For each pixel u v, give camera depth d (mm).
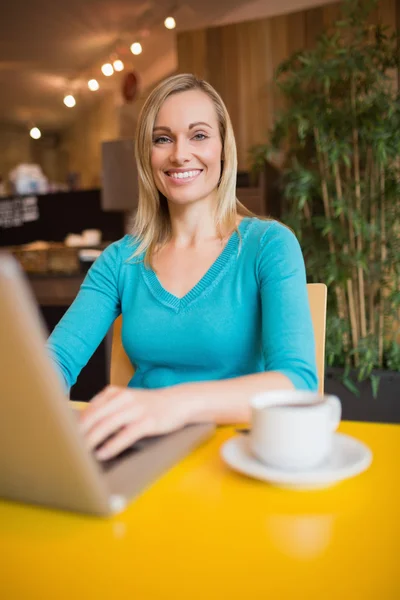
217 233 1508
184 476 754
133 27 6676
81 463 573
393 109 3109
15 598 500
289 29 4043
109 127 9617
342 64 3236
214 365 1377
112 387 893
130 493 657
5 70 8422
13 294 458
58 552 573
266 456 718
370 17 3639
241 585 512
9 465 618
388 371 3223
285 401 779
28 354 484
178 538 597
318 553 562
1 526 626
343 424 958
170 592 504
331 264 3178
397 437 889
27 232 7203
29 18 6375
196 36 4379
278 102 4109
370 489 706
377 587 503
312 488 701
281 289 1301
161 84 1501
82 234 6938
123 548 578
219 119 1521
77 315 1521
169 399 889
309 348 1183
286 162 3930
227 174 1528
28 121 12188
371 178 3295
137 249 1527
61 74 8672
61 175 13578
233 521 631
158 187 1514
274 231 1423
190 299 1400
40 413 530
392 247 3252
